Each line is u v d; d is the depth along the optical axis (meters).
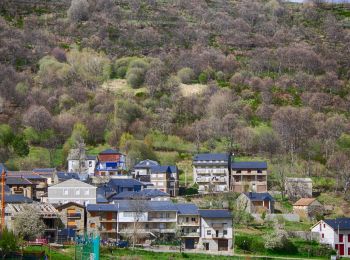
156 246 170.62
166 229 179.12
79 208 178.62
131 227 178.62
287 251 171.75
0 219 169.88
